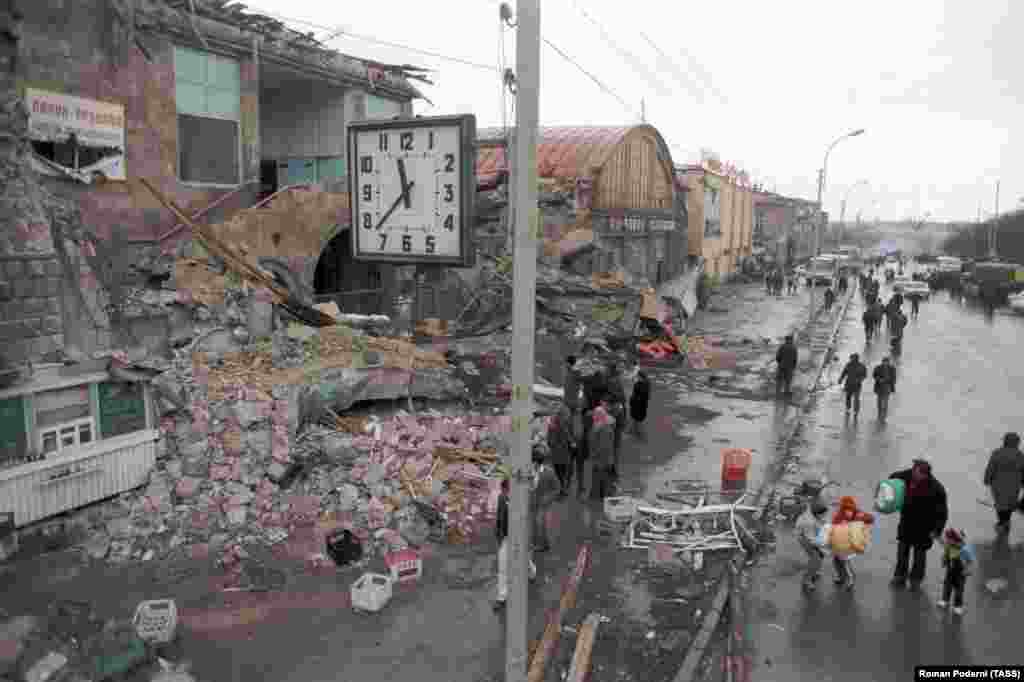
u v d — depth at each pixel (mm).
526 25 5793
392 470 11969
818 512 9891
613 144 32281
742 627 8945
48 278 10227
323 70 20516
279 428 11656
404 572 9555
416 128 7328
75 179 14070
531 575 9938
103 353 10352
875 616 9281
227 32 17219
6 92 10344
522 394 6234
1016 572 10594
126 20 14836
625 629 8812
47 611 7609
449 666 7793
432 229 7395
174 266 14539
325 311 18359
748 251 72750
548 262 28234
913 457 16062
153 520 10289
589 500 12945
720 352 28266
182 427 11312
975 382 24266
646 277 39094
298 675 7570
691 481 13992
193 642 8062
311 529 10617
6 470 9164
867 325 31750
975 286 57156
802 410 19844
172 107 16188
